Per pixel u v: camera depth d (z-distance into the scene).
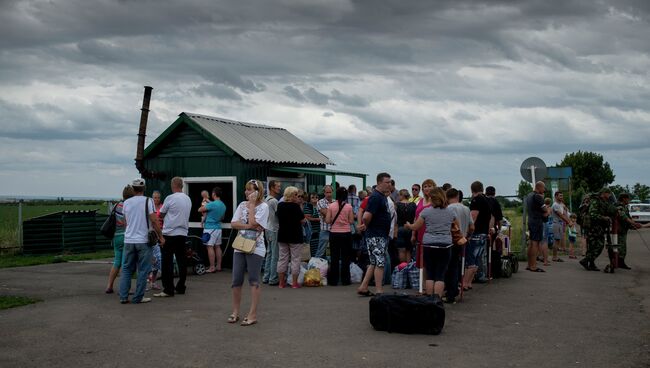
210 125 16.92
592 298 11.45
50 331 8.67
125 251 10.89
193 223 16.55
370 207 11.31
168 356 7.36
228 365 6.98
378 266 11.46
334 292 12.22
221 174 16.22
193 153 16.59
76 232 21.52
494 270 14.08
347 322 9.26
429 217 10.21
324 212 14.34
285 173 17.75
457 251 10.84
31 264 17.64
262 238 9.21
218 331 8.66
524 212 18.62
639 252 21.75
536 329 8.84
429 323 8.42
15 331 8.67
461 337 8.34
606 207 15.65
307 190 18.67
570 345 7.92
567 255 20.19
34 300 11.07
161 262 11.95
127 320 9.41
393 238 13.27
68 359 7.23
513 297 11.53
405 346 7.83
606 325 9.12
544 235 17.05
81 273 15.44
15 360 7.19
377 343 7.97
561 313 10.02
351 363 7.04
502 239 14.16
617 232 15.80
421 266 10.93
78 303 10.88
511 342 8.07
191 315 9.79
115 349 7.68
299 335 8.41
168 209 11.65
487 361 7.15
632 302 11.04
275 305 10.67
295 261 12.83
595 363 7.08
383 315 8.66
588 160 57.16
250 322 9.05
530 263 15.61
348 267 13.30
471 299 11.30
